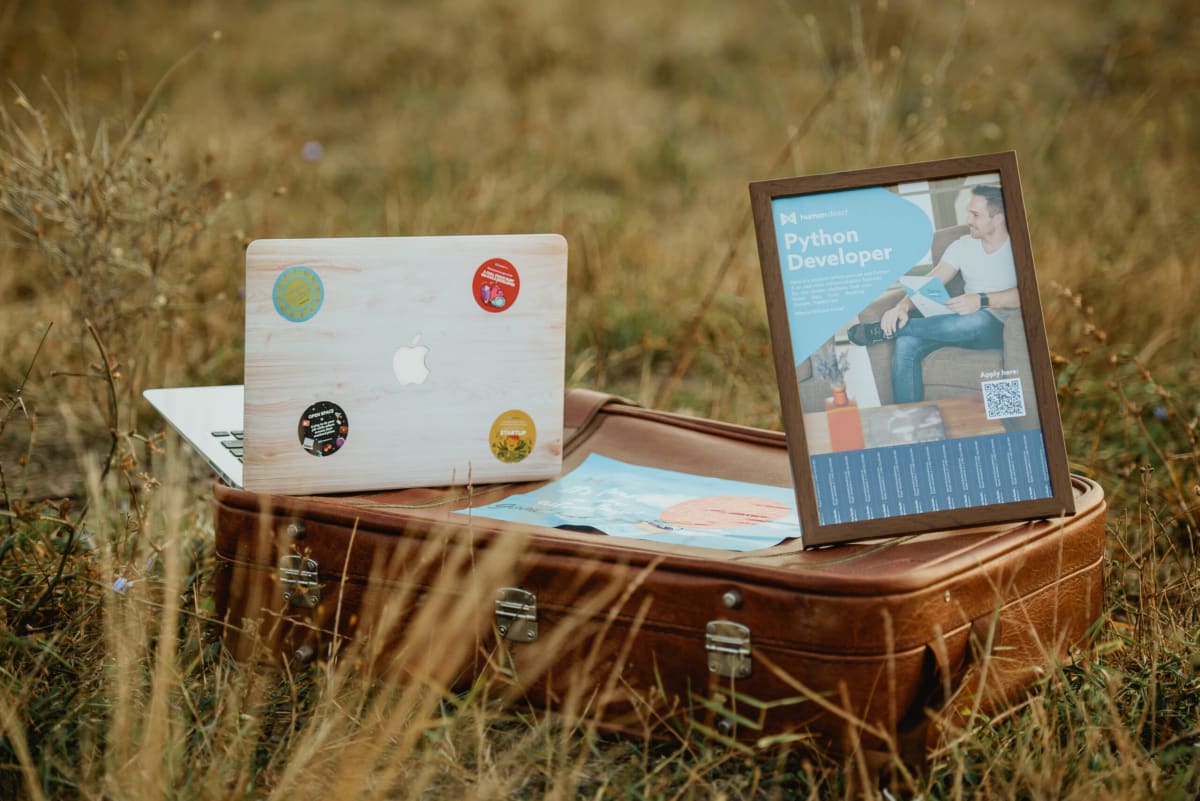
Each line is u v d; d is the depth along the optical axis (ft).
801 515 6.69
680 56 31.01
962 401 6.91
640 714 6.53
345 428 7.63
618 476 8.32
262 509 7.27
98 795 5.91
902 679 6.08
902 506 6.79
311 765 6.29
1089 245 15.69
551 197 19.26
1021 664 6.73
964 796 6.12
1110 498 9.91
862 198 6.96
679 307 14.94
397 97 27.07
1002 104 21.84
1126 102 24.45
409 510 7.30
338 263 7.52
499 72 29.30
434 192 19.07
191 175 17.46
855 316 6.89
